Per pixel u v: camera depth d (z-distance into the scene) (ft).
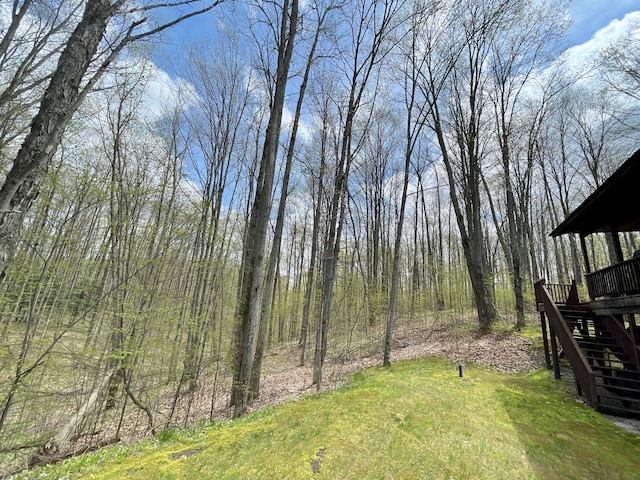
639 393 22.67
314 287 61.46
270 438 15.35
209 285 32.58
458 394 23.07
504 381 27.63
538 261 102.47
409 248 96.94
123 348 22.44
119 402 26.07
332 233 38.29
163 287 26.66
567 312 30.89
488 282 57.62
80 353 22.08
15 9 14.82
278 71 28.40
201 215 31.78
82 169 20.95
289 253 90.22
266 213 25.55
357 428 16.51
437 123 50.47
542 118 52.08
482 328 45.55
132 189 24.35
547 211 90.38
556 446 15.57
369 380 28.12
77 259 26.63
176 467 12.48
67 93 9.98
